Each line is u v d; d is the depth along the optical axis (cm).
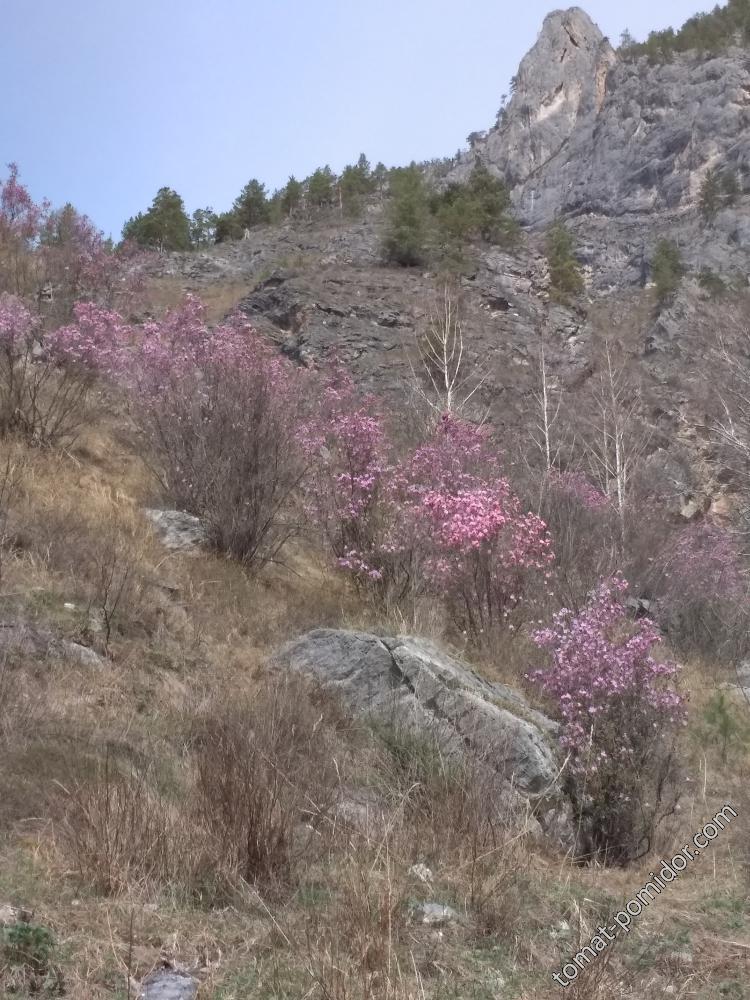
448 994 348
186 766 503
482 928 415
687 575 1545
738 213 7831
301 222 7225
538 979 382
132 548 807
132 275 1811
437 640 793
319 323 3622
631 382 3388
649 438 2930
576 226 9819
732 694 1168
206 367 1014
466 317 4053
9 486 823
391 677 671
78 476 943
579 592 1021
